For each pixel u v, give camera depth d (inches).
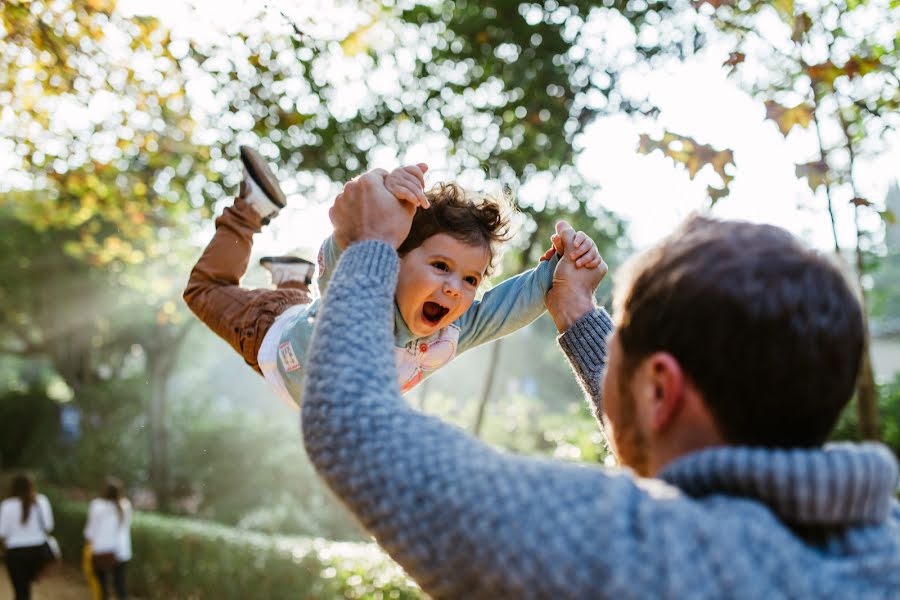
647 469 43.4
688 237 41.9
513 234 71.6
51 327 883.4
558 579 33.0
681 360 39.0
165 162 311.0
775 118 125.5
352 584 279.7
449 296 66.4
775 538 34.0
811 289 37.7
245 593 339.0
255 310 72.2
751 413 37.9
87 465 771.4
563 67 309.4
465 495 35.5
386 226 49.4
